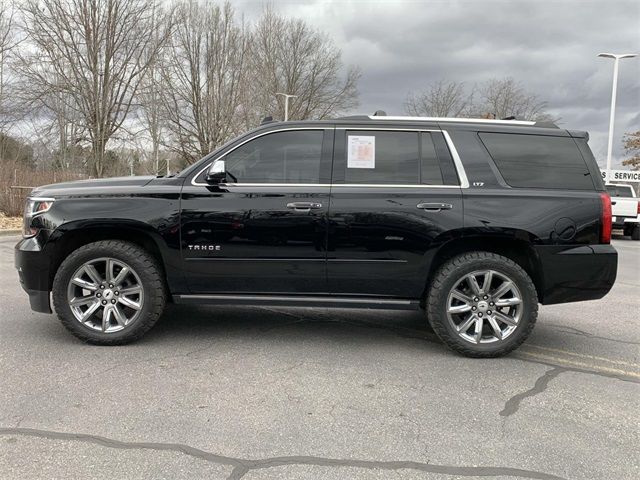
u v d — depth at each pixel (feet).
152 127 110.01
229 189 14.99
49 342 15.57
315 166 15.23
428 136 15.39
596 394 12.78
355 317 19.47
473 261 14.78
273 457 9.59
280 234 14.85
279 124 15.51
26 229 15.47
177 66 121.90
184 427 10.60
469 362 14.87
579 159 15.44
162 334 16.71
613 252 14.97
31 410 11.15
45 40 83.20
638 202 58.95
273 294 15.33
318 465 9.36
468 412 11.64
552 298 15.10
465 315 15.44
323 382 13.11
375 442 10.22
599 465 9.61
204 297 15.33
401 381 13.32
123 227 14.90
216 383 12.85
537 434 10.71
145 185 15.30
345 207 14.80
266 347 15.71
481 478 9.10
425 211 14.78
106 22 84.33
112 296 15.23
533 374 14.02
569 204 14.89
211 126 131.34
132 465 9.20
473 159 15.21
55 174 62.90
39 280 15.21
